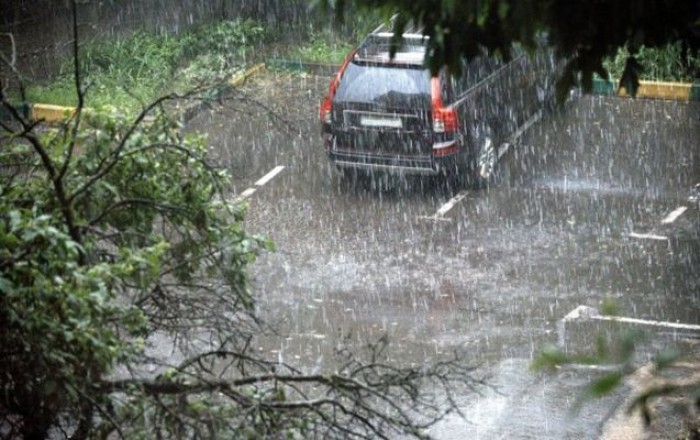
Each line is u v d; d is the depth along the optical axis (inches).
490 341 688.4
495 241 829.8
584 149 1008.9
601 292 750.5
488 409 615.8
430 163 900.0
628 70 358.3
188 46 1207.6
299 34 1264.8
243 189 927.0
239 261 428.1
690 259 796.6
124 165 416.8
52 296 338.6
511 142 1022.4
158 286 420.8
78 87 389.1
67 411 381.1
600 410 607.2
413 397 378.6
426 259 800.9
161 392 373.1
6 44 1210.0
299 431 390.3
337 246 823.1
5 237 346.9
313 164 981.2
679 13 335.9
